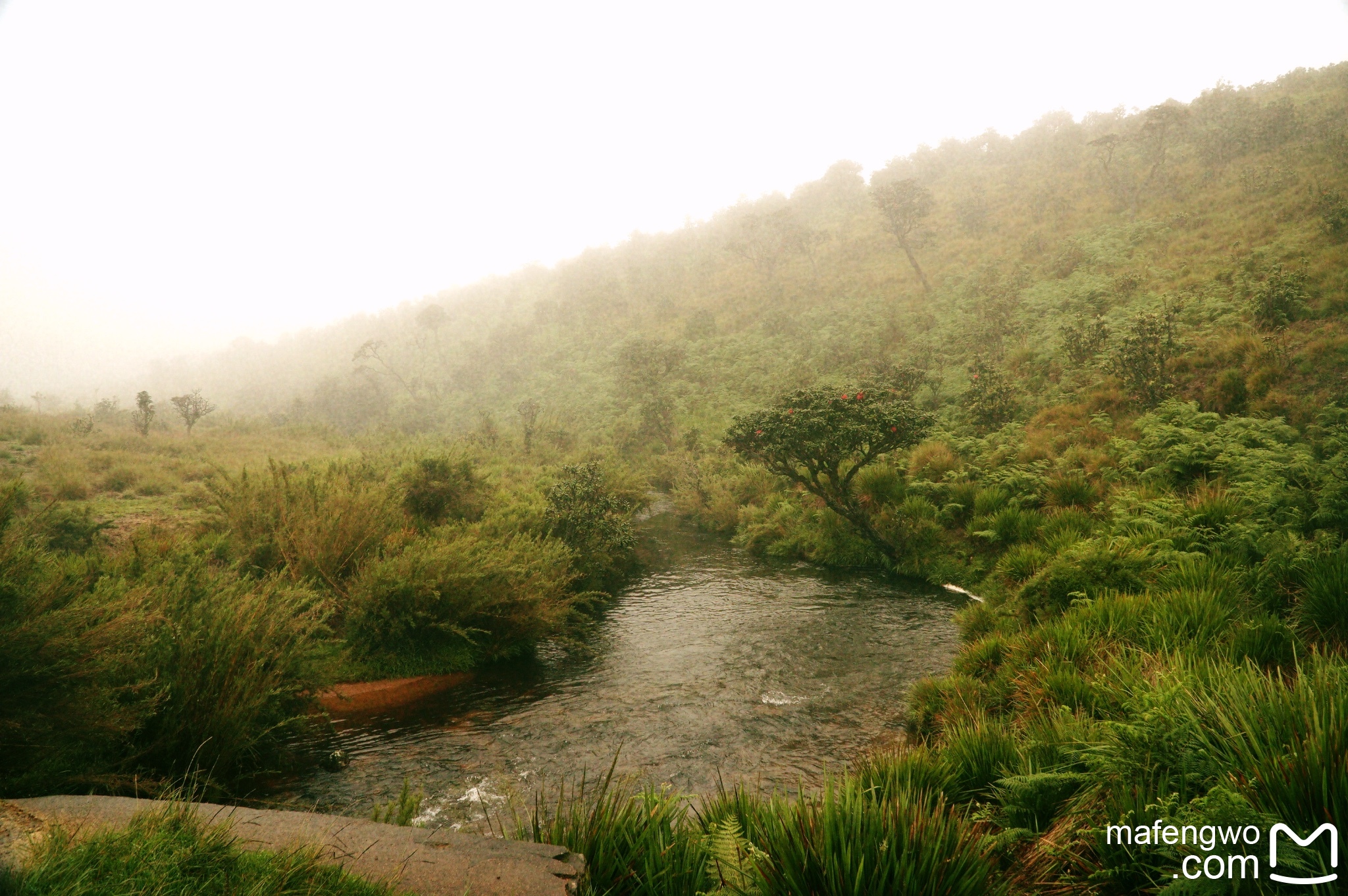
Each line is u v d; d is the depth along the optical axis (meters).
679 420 28.25
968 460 13.48
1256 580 5.33
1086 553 6.84
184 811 2.35
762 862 2.32
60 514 9.36
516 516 11.23
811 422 11.41
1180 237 24.08
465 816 4.46
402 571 7.98
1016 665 5.28
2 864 2.06
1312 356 11.74
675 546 15.10
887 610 9.19
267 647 5.35
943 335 24.61
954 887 2.24
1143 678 3.83
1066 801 2.96
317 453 22.45
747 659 7.64
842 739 5.47
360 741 5.80
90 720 3.89
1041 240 31.47
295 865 2.11
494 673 7.70
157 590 5.51
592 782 4.93
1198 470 9.52
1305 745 2.17
